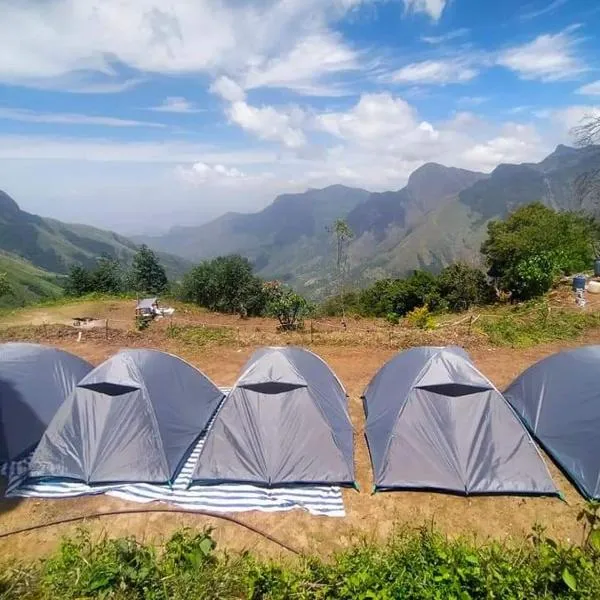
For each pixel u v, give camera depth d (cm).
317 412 718
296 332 1550
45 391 833
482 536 589
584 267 2248
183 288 2583
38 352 887
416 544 489
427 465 675
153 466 696
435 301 2588
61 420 729
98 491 677
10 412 768
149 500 661
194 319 2086
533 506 637
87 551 479
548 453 729
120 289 3062
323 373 869
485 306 2355
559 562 414
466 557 438
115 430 714
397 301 2612
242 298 2359
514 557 452
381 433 741
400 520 618
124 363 770
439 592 394
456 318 1881
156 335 1484
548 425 751
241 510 642
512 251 2344
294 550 569
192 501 658
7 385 794
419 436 690
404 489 673
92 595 406
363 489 684
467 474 659
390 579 422
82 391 739
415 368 774
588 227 2597
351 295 2953
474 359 1198
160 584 416
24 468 729
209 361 1254
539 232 2348
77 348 1388
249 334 1477
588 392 720
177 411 782
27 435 768
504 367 1140
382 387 859
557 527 600
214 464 696
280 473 682
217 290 2394
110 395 735
